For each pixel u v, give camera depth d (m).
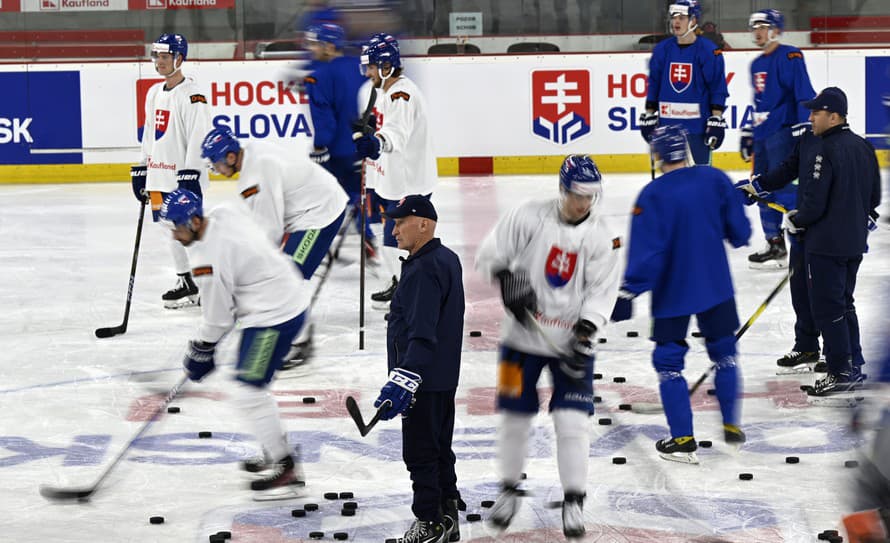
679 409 20.16
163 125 32.16
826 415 22.84
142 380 25.73
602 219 16.81
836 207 22.81
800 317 25.56
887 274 34.88
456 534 17.06
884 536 9.73
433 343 15.93
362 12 44.62
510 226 16.91
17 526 17.72
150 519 17.83
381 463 20.50
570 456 16.67
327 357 27.58
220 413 23.44
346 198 26.78
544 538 17.14
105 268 38.12
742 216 20.00
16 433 22.28
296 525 17.69
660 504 18.36
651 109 39.22
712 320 20.11
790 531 17.17
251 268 18.75
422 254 16.14
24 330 30.39
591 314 16.67
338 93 31.92
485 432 22.08
